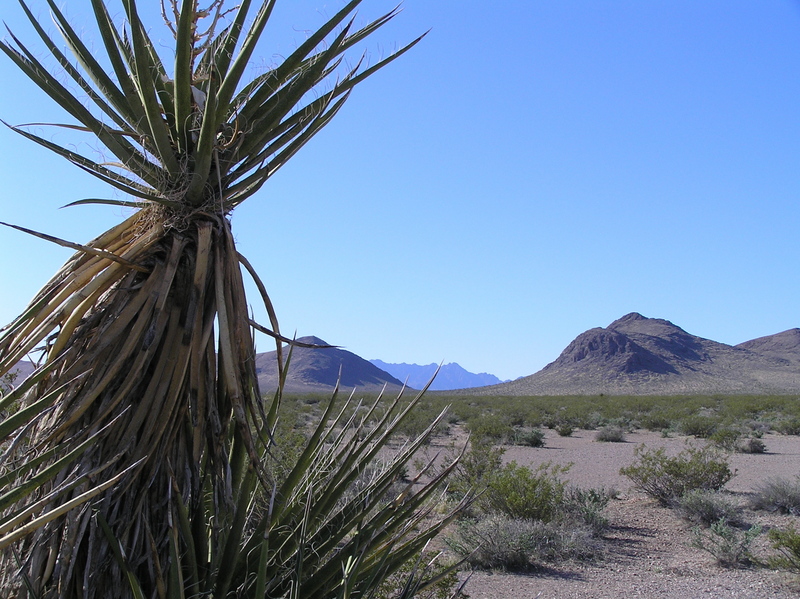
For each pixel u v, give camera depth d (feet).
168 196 9.07
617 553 32.63
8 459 7.11
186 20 8.25
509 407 180.45
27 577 7.10
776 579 27.48
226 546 8.27
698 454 48.44
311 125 10.28
